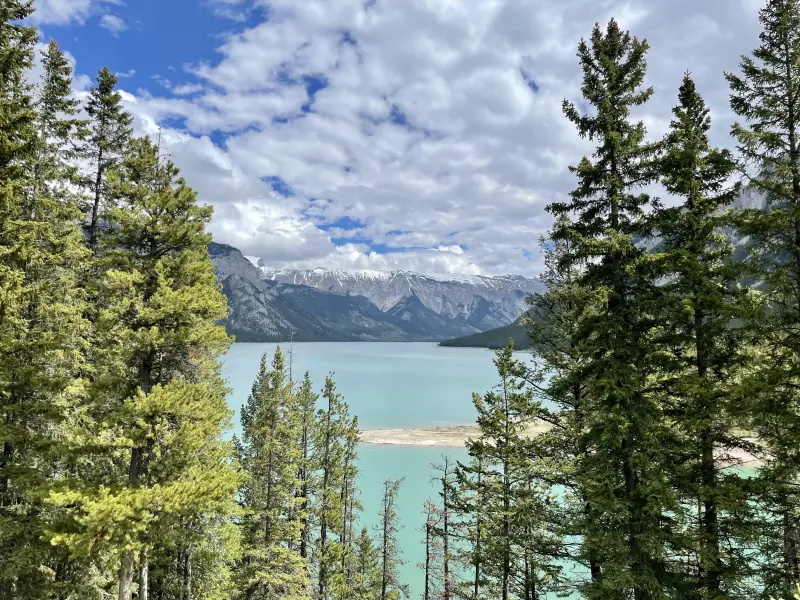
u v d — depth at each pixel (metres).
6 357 12.72
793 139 13.45
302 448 31.58
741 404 13.29
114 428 12.86
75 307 15.98
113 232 14.33
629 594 13.94
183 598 21.53
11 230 13.46
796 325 13.10
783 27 13.34
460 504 21.44
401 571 38.38
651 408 14.02
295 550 30.66
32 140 14.08
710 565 13.13
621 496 14.31
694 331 14.93
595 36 15.15
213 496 12.95
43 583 14.17
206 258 15.45
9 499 14.51
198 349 14.94
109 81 23.34
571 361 18.33
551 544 17.97
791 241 13.06
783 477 13.34
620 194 14.72
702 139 15.80
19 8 15.57
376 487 56.50
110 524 11.23
